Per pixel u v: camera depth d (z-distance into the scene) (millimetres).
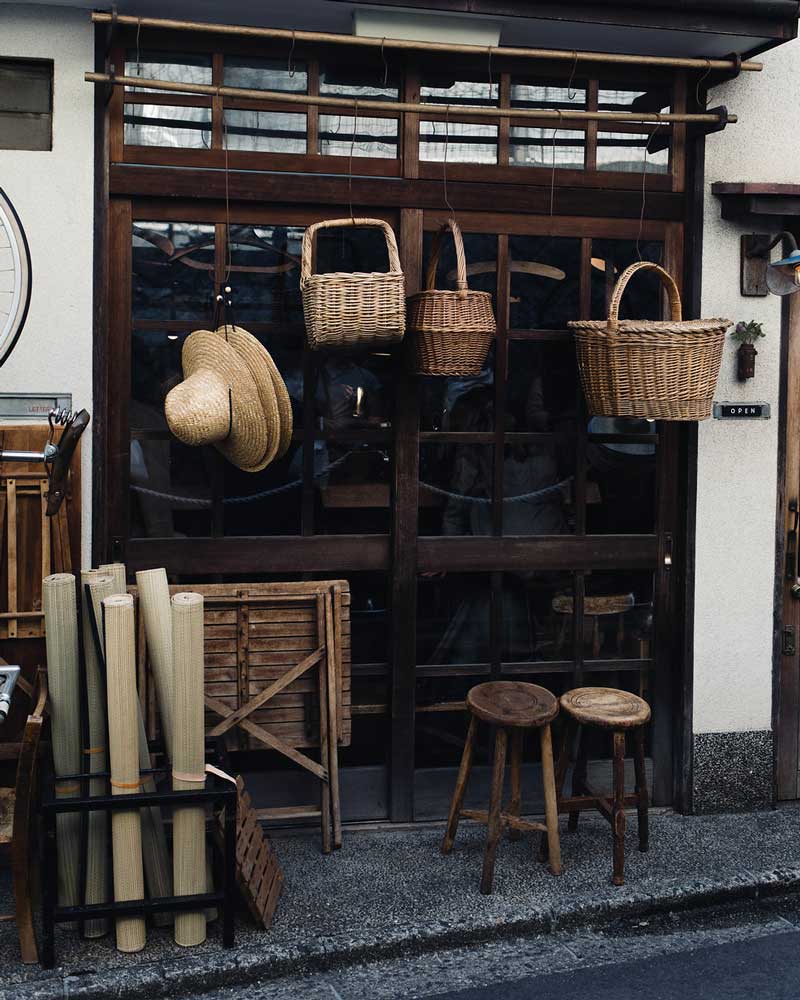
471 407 4379
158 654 3639
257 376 3811
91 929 3525
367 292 3615
